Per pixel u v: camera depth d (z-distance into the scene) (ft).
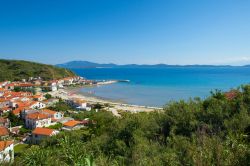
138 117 61.16
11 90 500.74
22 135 204.03
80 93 505.25
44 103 342.23
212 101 56.39
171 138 44.73
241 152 21.35
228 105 53.16
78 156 32.89
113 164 32.30
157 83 634.84
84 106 346.33
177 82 634.43
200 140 28.96
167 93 438.81
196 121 49.96
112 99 414.62
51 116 261.44
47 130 189.98
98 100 407.03
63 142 37.40
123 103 370.73
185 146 32.65
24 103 337.93
